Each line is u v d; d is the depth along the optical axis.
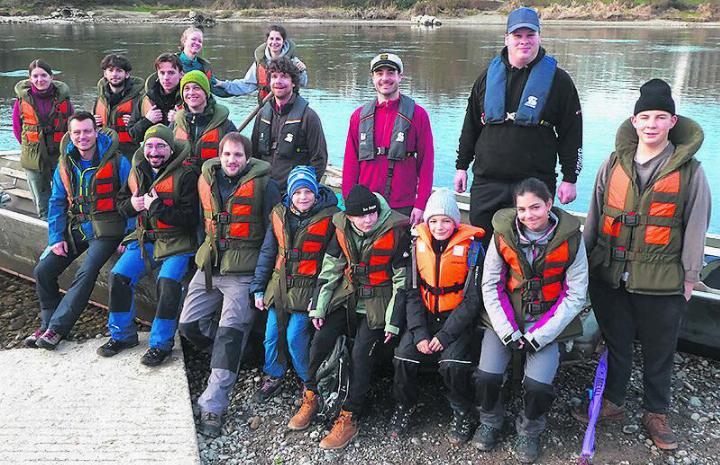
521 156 3.26
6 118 10.73
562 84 3.21
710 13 47.31
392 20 54.25
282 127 3.87
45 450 2.87
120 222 3.85
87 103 12.19
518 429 2.95
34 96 4.79
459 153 3.59
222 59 19.62
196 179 3.54
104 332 3.98
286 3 60.50
